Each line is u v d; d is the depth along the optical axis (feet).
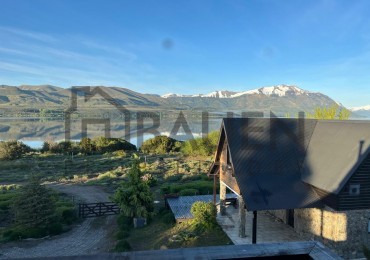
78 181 133.80
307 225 61.82
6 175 148.77
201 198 88.38
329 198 55.57
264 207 55.26
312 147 67.82
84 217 87.45
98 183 127.95
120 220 80.53
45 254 62.23
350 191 54.29
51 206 76.43
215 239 61.21
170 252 17.42
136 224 76.95
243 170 61.98
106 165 169.99
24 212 73.36
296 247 18.42
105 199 105.19
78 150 216.33
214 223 67.05
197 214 67.21
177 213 76.23
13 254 62.28
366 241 56.13
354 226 55.26
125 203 78.38
